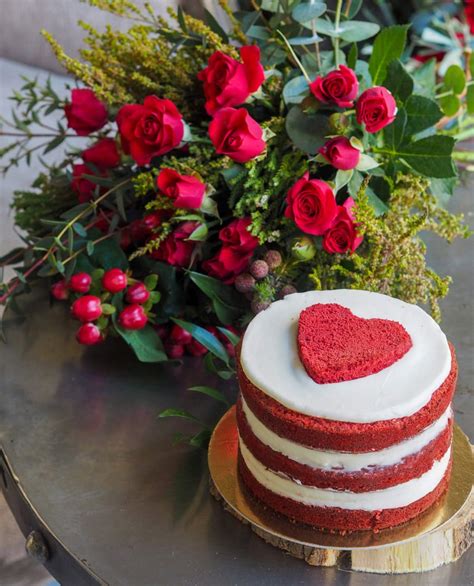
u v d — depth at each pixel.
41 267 0.98
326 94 0.84
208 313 0.90
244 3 1.26
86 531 0.72
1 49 1.41
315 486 0.69
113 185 0.91
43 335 0.93
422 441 0.68
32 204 1.00
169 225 0.87
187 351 0.91
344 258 0.86
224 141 0.83
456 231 0.91
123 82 0.94
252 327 0.73
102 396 0.85
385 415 0.66
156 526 0.72
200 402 0.84
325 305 0.74
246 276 0.86
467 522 0.71
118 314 0.88
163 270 0.89
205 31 0.90
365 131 0.85
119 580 0.68
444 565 0.70
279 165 0.86
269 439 0.69
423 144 0.86
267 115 0.92
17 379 0.87
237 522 0.73
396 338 0.70
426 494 0.71
